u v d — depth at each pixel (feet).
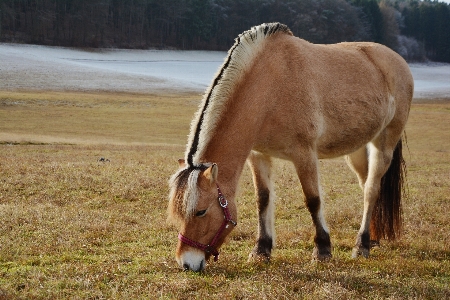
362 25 367.04
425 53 420.36
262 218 20.01
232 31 372.17
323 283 15.80
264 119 17.72
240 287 15.25
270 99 17.71
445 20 419.74
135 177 37.58
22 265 17.81
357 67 21.25
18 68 219.82
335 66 20.31
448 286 16.22
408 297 14.71
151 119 135.54
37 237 21.45
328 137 19.83
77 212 26.35
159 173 40.55
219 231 15.88
